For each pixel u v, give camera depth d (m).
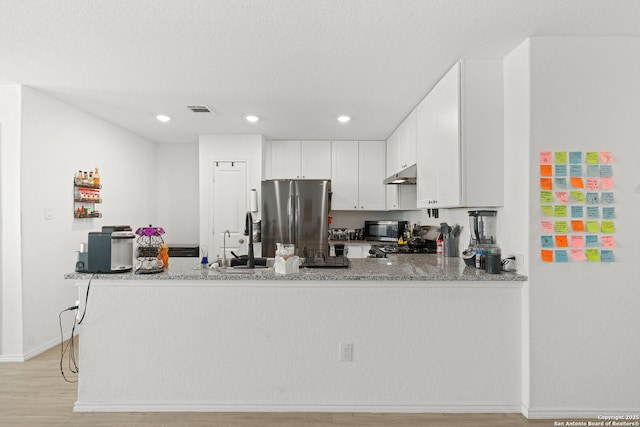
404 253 3.62
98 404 2.16
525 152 2.12
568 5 1.75
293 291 2.18
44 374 2.65
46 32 1.98
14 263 2.87
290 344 2.19
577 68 2.08
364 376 2.19
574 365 2.08
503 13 1.82
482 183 2.34
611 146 2.09
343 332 2.19
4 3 1.70
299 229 4.11
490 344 2.17
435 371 2.18
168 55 2.28
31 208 2.95
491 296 2.18
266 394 2.18
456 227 3.15
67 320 3.36
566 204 2.09
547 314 2.09
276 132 4.36
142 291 2.17
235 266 2.40
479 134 2.34
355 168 4.77
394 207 4.50
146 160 4.84
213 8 1.76
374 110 3.43
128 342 2.17
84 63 2.40
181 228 5.14
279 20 1.87
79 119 3.49
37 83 2.79
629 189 2.09
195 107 3.36
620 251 2.09
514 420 2.08
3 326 2.87
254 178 4.48
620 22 1.92
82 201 3.51
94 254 2.14
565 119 2.09
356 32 2.00
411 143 3.47
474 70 2.35
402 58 2.32
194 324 2.17
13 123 2.84
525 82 2.12
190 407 2.17
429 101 2.89
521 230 2.17
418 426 2.03
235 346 2.18
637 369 2.07
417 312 2.18
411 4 1.73
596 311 2.08
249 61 2.37
